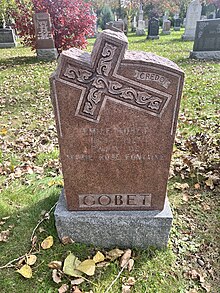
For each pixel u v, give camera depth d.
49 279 1.29
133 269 1.33
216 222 1.60
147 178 1.36
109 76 1.17
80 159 1.32
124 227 1.40
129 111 1.23
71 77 1.17
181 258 1.40
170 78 1.17
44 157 2.25
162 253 1.41
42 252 1.40
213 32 5.64
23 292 1.25
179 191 1.85
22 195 1.81
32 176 2.02
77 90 1.19
